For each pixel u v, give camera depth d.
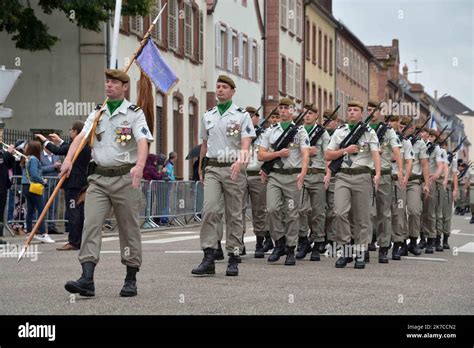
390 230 15.57
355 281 12.18
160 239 19.77
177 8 36.09
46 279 11.84
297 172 14.43
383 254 15.51
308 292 10.87
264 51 49.81
